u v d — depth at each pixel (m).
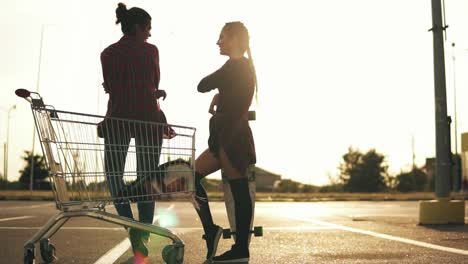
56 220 3.64
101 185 3.73
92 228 7.03
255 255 4.56
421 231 6.80
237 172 4.04
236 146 4.00
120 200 3.78
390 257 4.43
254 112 4.30
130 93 4.15
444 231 6.78
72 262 4.20
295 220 9.16
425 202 7.90
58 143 3.59
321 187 81.69
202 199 4.14
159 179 3.90
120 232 6.53
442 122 8.04
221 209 13.56
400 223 8.25
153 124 3.97
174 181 3.95
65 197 3.62
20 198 23.23
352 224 8.09
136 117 4.14
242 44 4.13
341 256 4.50
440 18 8.21
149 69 4.29
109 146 3.79
